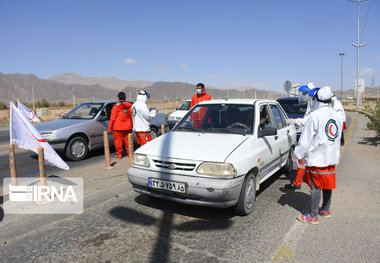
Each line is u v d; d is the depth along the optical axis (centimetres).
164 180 386
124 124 791
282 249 322
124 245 337
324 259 302
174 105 6281
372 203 460
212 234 360
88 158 840
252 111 493
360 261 298
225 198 361
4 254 321
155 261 303
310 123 360
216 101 548
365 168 677
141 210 440
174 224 390
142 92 724
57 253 321
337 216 413
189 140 442
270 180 596
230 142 420
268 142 483
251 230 369
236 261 300
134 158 429
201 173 370
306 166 390
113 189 545
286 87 1370
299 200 479
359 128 1492
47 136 741
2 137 1502
